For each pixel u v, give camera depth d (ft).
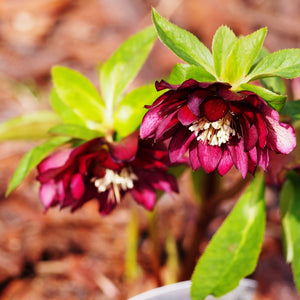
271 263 2.15
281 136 1.39
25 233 2.16
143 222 2.22
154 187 1.59
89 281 2.08
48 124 1.61
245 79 1.43
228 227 1.58
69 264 2.11
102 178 1.55
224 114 1.39
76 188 1.51
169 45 1.44
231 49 1.43
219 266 1.56
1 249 2.11
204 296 1.55
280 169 1.58
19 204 2.24
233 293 1.79
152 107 1.38
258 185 1.60
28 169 1.49
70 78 1.57
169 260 2.03
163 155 1.51
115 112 1.55
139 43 1.60
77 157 1.51
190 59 1.44
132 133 1.51
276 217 2.27
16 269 2.08
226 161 1.44
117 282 2.09
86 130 1.52
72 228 2.20
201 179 1.79
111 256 2.15
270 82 1.57
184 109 1.40
